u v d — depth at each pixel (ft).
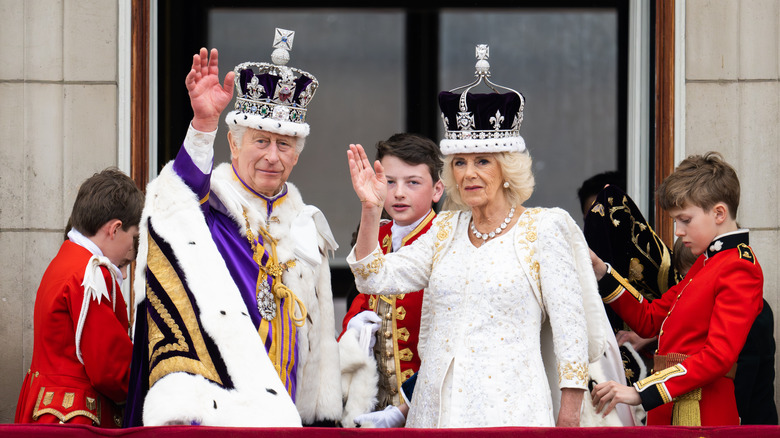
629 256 50.01
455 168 38.83
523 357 36.68
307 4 96.99
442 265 38.68
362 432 33.37
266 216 41.78
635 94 59.82
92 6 55.72
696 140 57.00
